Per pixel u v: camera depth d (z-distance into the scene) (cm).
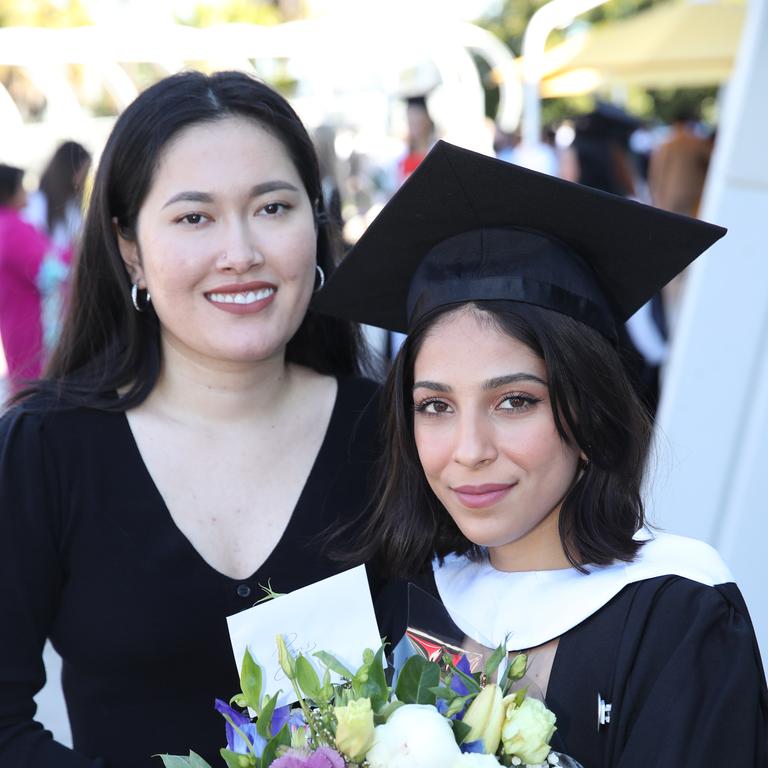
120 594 191
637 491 180
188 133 187
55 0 1109
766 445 323
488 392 166
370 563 205
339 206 231
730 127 319
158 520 194
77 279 207
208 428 204
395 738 145
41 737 185
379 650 170
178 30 570
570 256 177
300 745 151
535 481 168
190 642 191
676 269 183
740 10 750
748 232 322
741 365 328
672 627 163
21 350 527
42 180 570
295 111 199
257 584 195
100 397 200
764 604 323
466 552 194
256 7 1212
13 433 192
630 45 766
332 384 219
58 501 192
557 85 853
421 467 190
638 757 156
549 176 168
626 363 201
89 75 941
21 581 187
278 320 196
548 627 171
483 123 714
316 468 207
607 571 173
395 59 737
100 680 195
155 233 189
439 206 177
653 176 714
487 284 171
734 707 156
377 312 213
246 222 190
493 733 150
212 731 194
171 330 195
